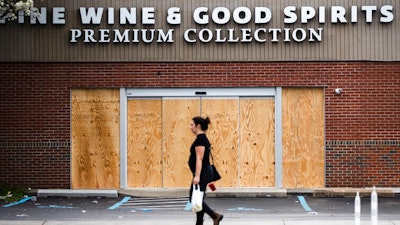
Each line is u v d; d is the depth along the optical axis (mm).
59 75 19281
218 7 19109
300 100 19297
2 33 19203
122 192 18734
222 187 19328
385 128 19172
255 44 19172
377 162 19156
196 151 11375
